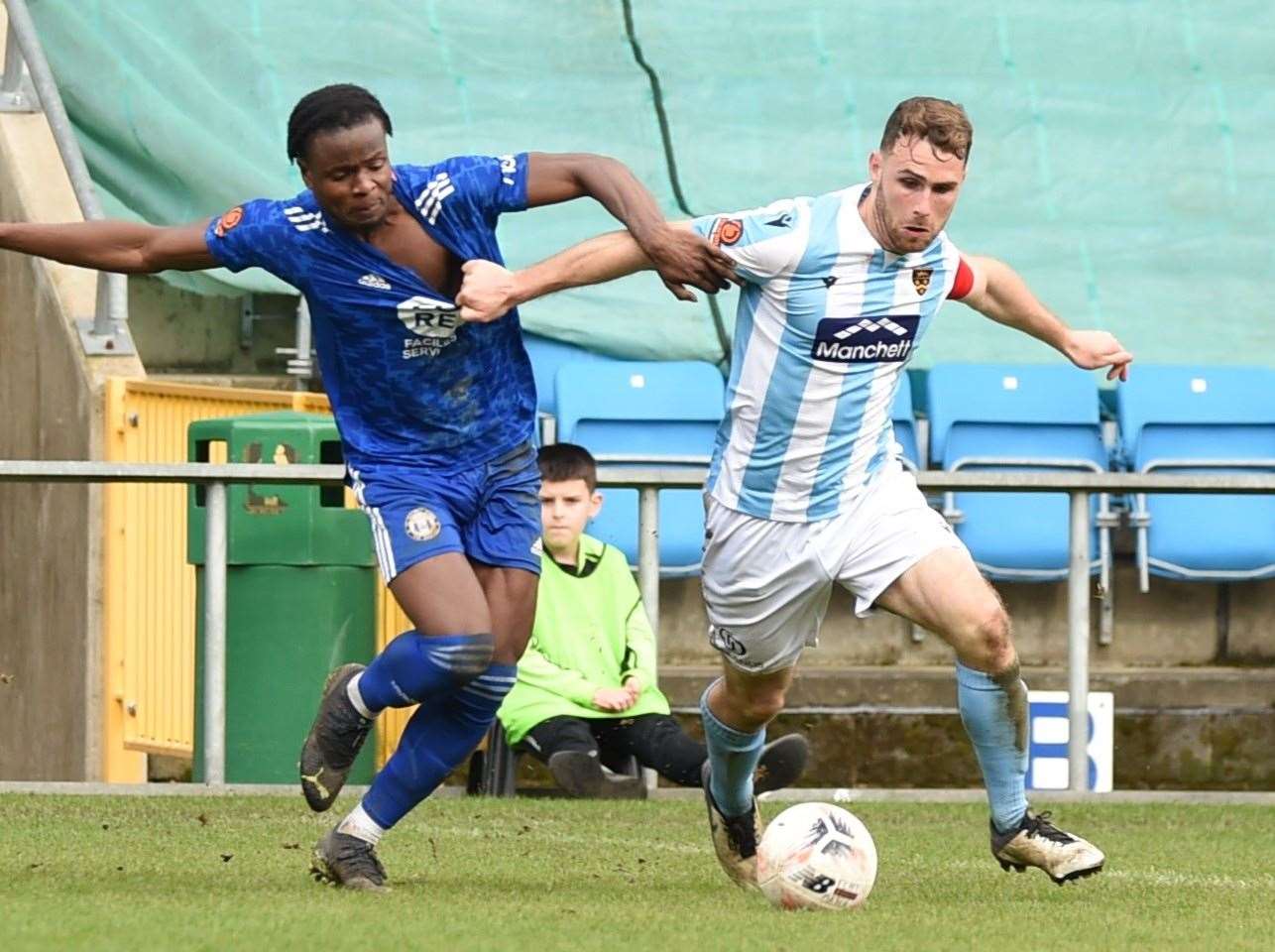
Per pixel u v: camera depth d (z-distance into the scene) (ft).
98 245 59.06
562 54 129.08
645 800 92.73
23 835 76.02
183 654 111.55
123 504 112.98
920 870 70.18
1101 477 92.84
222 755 93.61
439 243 58.70
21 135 126.62
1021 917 55.57
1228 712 118.01
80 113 125.80
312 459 100.22
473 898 57.93
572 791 93.50
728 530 63.52
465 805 90.22
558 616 97.35
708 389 121.80
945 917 55.06
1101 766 98.89
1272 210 129.49
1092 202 129.39
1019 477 92.84
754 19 129.90
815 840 56.85
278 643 99.91
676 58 129.29
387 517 59.77
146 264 59.11
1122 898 61.67
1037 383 123.75
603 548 99.91
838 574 62.69
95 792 93.50
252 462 99.86
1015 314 64.34
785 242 60.64
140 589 112.57
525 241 126.31
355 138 56.13
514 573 61.57
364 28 127.95
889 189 59.93
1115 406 127.03
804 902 56.65
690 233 58.29
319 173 56.65
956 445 122.42
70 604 115.14
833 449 62.13
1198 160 129.90
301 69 127.03
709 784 65.10
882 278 61.26
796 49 129.80
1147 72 130.62
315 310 59.82
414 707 103.76
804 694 116.78
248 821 82.17
